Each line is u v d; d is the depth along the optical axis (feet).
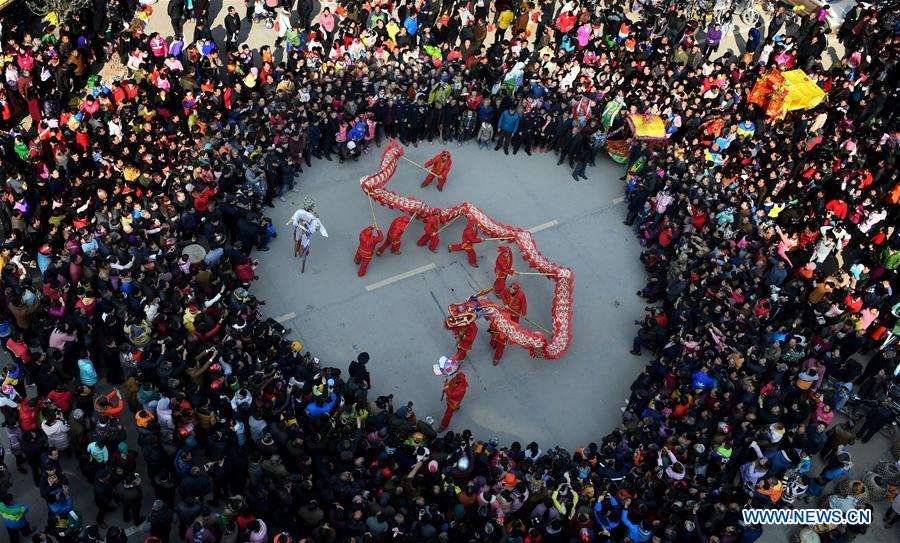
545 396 82.28
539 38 112.47
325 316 85.40
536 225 96.99
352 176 98.43
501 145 104.12
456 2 113.09
